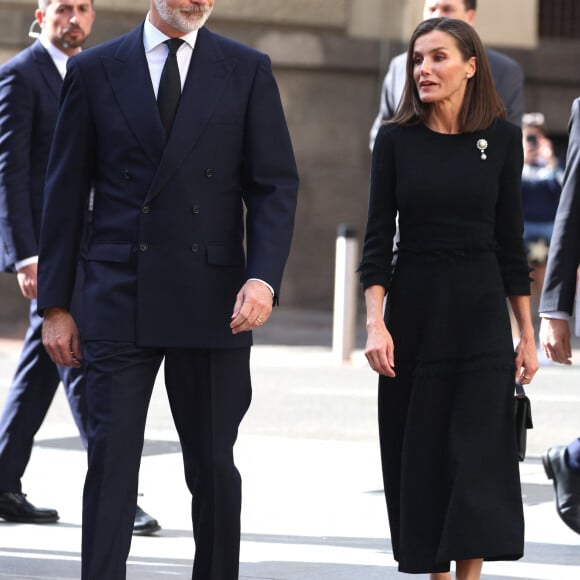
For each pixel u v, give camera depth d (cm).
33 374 1293
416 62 940
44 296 932
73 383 1264
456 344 930
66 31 1259
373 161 948
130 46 927
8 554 1166
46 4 1265
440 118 938
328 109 3566
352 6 3556
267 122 925
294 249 3584
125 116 911
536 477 1527
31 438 1298
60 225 932
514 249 945
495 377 921
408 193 928
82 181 934
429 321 929
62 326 938
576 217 1118
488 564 1139
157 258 909
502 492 924
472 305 927
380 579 1089
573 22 3944
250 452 1659
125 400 907
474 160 928
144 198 911
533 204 2736
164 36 919
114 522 897
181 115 908
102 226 922
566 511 1175
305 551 1184
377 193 945
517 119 1416
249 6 3488
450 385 934
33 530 1259
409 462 938
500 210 940
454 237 929
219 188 918
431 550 938
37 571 1111
